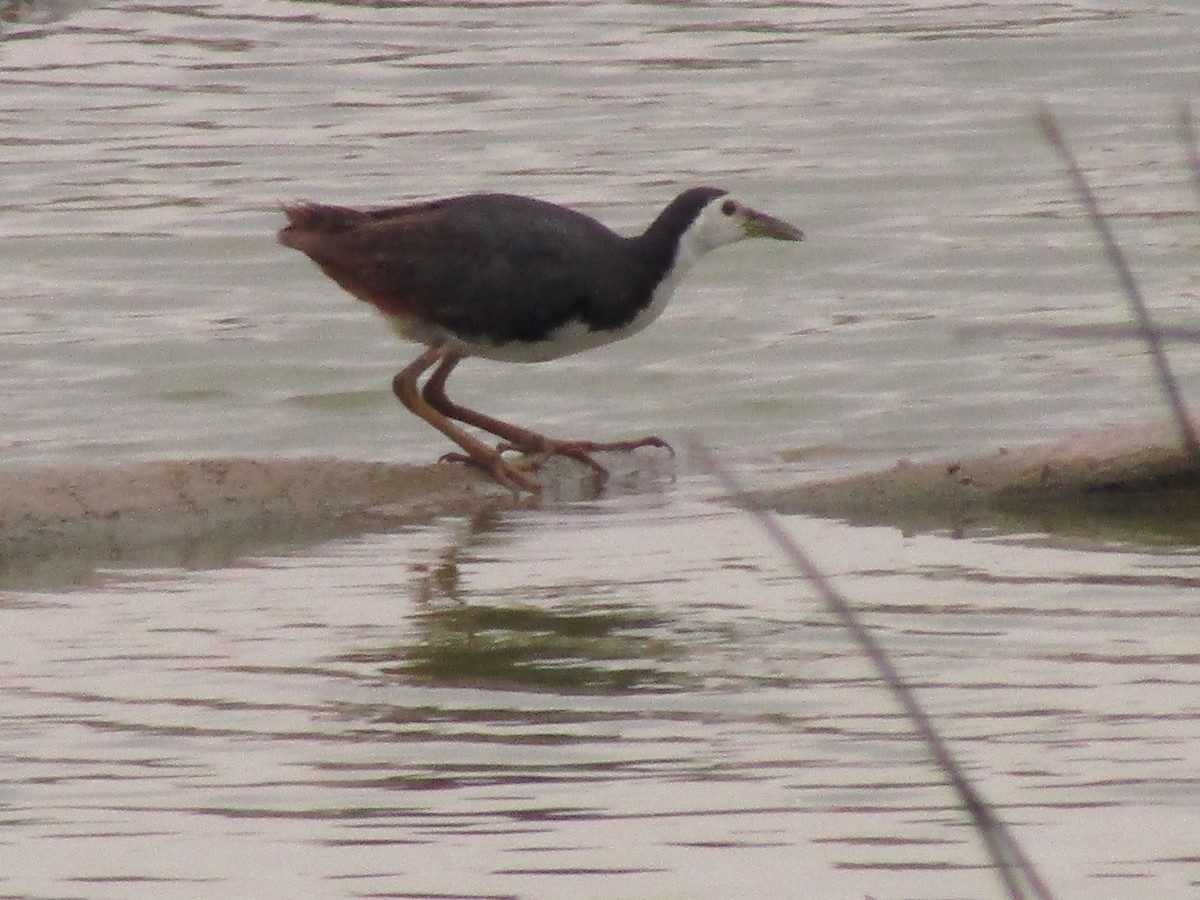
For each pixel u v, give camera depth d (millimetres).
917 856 8328
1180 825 8492
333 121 23875
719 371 17609
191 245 20594
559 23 27172
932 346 17984
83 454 16125
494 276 14438
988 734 9516
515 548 12969
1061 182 21703
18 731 9820
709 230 14938
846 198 21516
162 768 9352
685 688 10273
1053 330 6617
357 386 17562
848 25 26922
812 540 12914
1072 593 11555
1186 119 7258
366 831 8656
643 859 8352
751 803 8867
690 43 26328
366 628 11344
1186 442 6750
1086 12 26953
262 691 10352
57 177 22328
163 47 26344
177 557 12812
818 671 10453
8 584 12258
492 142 23125
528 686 10375
